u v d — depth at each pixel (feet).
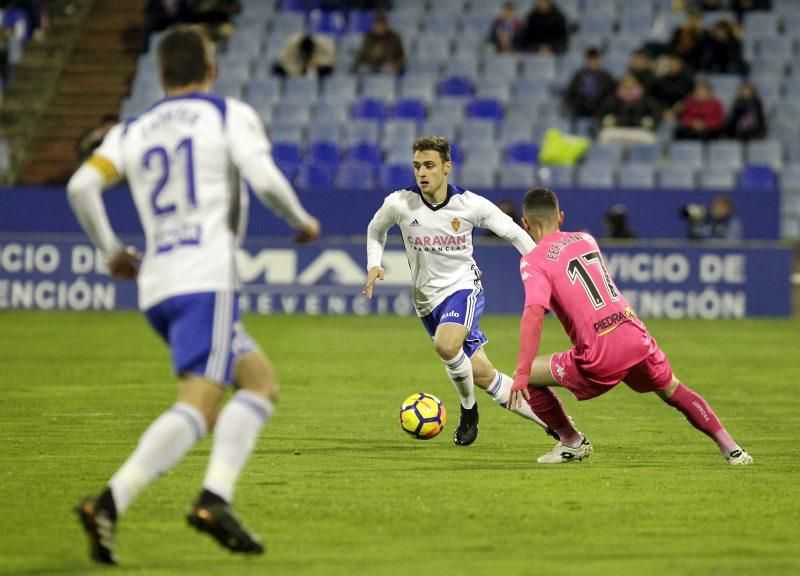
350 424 107.86
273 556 58.18
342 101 286.87
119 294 247.29
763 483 79.00
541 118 283.79
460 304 97.60
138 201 58.44
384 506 70.33
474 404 96.84
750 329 221.05
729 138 273.54
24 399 123.54
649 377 85.30
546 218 85.40
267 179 55.93
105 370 151.23
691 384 144.36
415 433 96.68
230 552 58.34
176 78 59.62
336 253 244.83
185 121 57.98
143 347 179.83
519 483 78.43
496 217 98.43
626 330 84.07
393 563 56.90
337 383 140.15
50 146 298.35
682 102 280.31
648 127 274.98
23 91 306.76
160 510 68.59
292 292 245.24
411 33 306.14
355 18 311.88
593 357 83.61
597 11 311.06
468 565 56.59
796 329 221.87
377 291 244.01
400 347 183.52
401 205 98.99
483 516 67.77
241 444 55.98
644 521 66.74
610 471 83.76
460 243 98.43
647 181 265.54
